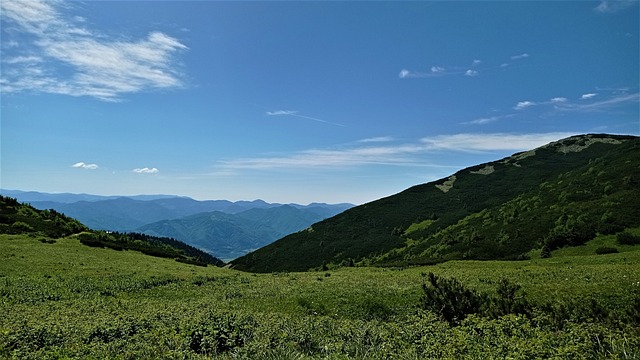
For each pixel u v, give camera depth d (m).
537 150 181.12
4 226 61.28
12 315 22.27
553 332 13.87
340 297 32.47
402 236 125.25
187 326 16.81
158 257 65.69
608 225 69.06
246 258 149.50
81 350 14.52
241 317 19.81
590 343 11.46
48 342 15.78
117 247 63.66
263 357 13.22
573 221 75.31
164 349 14.16
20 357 13.48
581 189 95.06
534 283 33.50
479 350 11.77
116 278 41.66
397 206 157.50
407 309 27.95
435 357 11.83
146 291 37.97
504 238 84.81
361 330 16.84
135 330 18.30
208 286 42.81
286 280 48.34
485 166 181.38
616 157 110.38
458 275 43.66
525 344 11.48
